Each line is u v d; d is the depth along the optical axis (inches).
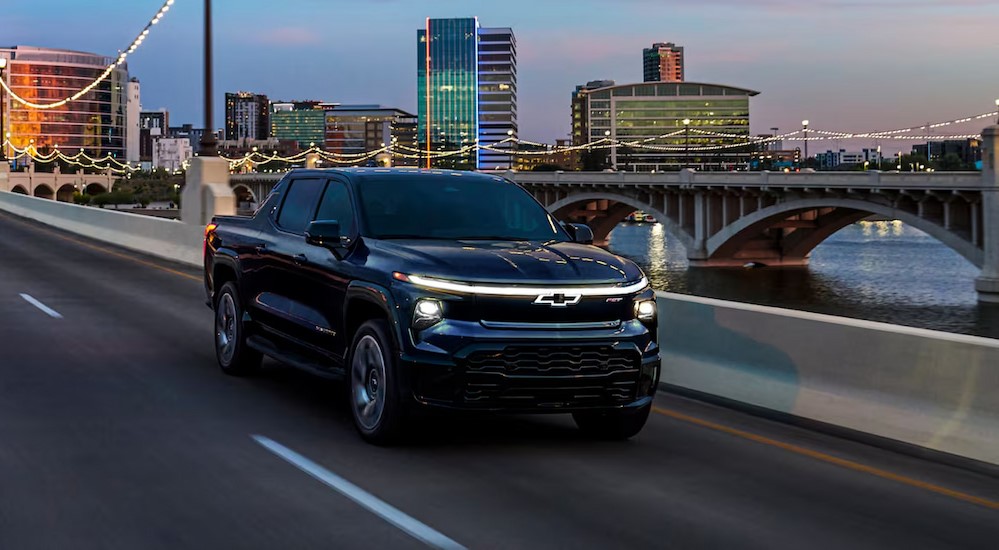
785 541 190.9
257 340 344.5
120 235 1139.3
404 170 317.4
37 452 245.1
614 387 252.1
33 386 332.5
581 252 275.1
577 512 205.5
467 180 314.7
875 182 2714.1
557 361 246.1
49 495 208.8
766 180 3073.3
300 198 333.4
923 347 283.9
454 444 265.6
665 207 3619.6
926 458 266.2
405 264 256.5
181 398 317.4
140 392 325.7
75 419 283.6
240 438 265.0
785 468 249.4
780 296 2687.0
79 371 362.6
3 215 1771.7
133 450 249.1
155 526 189.8
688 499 217.8
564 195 4215.1
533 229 298.5
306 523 193.6
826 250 4566.9
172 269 842.2
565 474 236.5
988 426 265.4
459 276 247.0
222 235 378.3
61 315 526.3
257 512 200.1
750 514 207.9
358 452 253.1
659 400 339.3
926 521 207.3
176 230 949.2
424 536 187.5
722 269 3393.2
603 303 251.4
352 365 270.1
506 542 185.2
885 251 4503.0
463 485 224.1
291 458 244.7
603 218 4658.0
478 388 243.3
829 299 2615.7
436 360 242.5
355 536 186.5
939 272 3395.7
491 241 282.8
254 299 344.5
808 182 2933.1
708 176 3316.9
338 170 320.8
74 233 1330.0
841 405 302.0
